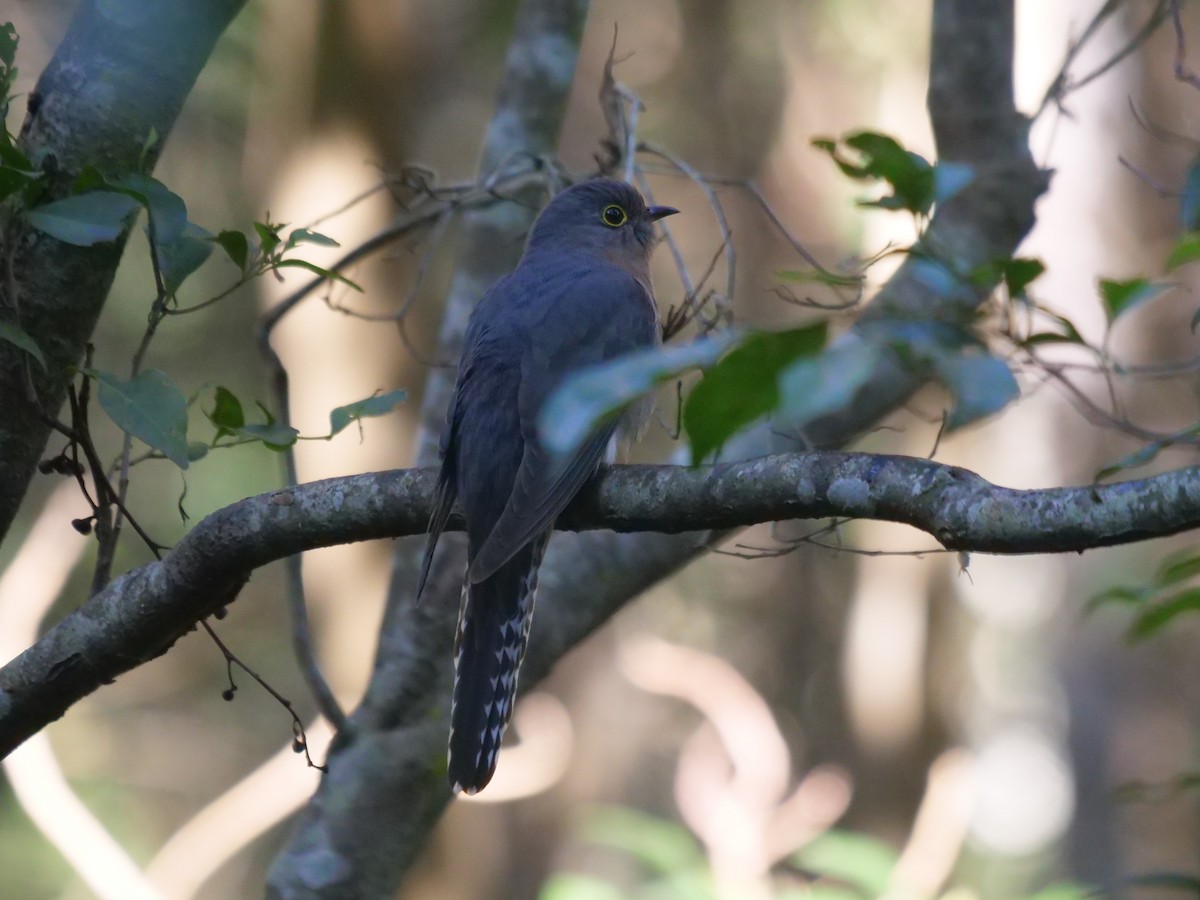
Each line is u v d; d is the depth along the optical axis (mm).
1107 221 15758
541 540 6898
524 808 20500
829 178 20016
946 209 8844
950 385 4180
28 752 10914
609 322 7613
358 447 13445
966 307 5148
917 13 18453
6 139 5543
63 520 11156
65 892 18328
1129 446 16312
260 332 8188
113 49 6145
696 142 20828
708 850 11031
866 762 17781
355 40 13922
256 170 14695
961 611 18562
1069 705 19484
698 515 5555
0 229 5715
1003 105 8867
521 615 6848
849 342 3617
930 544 17594
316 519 5914
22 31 14367
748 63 20625
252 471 19297
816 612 21281
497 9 17719
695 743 15523
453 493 6008
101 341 18828
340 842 8328
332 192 13758
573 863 20734
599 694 22234
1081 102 15477
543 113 9633
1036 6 14734
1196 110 15664
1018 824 22469
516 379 7215
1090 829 19062
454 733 6676
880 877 9398
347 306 13414
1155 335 15828
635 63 21109
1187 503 4156
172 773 21812
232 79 16328
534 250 8695
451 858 15070
